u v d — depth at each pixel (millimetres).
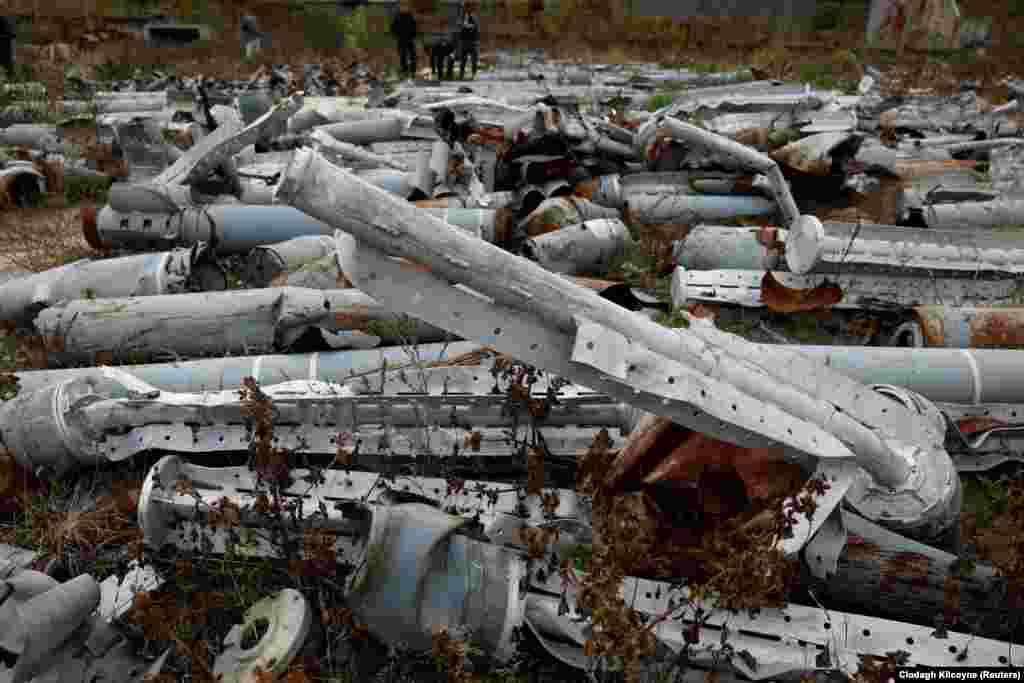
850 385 3609
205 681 2811
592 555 3168
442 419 3939
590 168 8992
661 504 3441
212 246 7145
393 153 11055
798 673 2850
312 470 3562
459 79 20500
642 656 2750
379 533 2883
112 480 4129
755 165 7750
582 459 3674
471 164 8750
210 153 7793
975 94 17094
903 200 8305
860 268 6043
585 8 31406
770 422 3057
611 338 2783
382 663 3197
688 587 3035
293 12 29750
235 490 3594
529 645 3238
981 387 4609
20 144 11844
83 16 26906
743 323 6199
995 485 4367
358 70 21312
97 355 5363
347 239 2688
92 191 10148
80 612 2891
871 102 14547
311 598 3342
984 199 8633
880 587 3332
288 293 5320
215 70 21797
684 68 23219
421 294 2734
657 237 7766
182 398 3961
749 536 2939
